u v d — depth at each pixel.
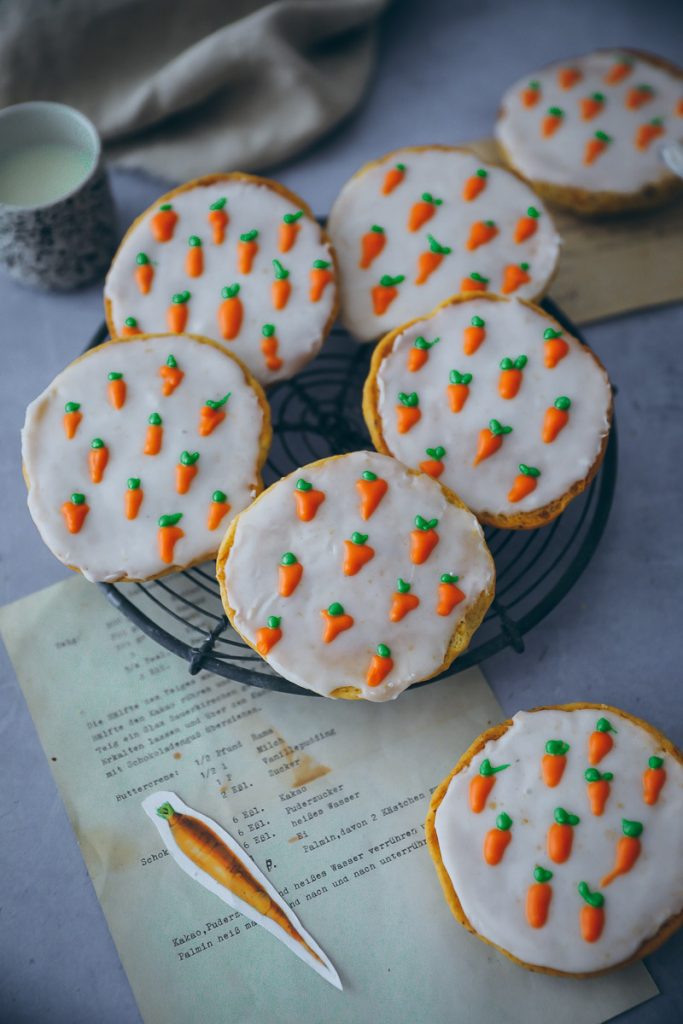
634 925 0.48
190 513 0.53
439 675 0.53
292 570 0.51
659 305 0.66
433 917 0.52
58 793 0.55
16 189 0.62
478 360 0.55
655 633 0.58
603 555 0.60
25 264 0.63
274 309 0.57
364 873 0.53
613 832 0.49
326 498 0.52
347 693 0.51
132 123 0.68
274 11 0.67
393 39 0.75
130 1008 0.51
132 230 0.59
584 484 0.54
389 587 0.51
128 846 0.53
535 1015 0.50
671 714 0.56
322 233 0.58
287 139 0.69
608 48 0.75
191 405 0.54
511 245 0.59
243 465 0.54
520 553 0.57
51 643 0.57
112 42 0.68
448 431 0.54
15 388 0.64
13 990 0.51
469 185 0.60
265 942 0.51
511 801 0.49
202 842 0.53
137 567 0.53
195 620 0.58
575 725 0.51
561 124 0.67
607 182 0.66
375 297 0.58
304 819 0.54
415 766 0.55
